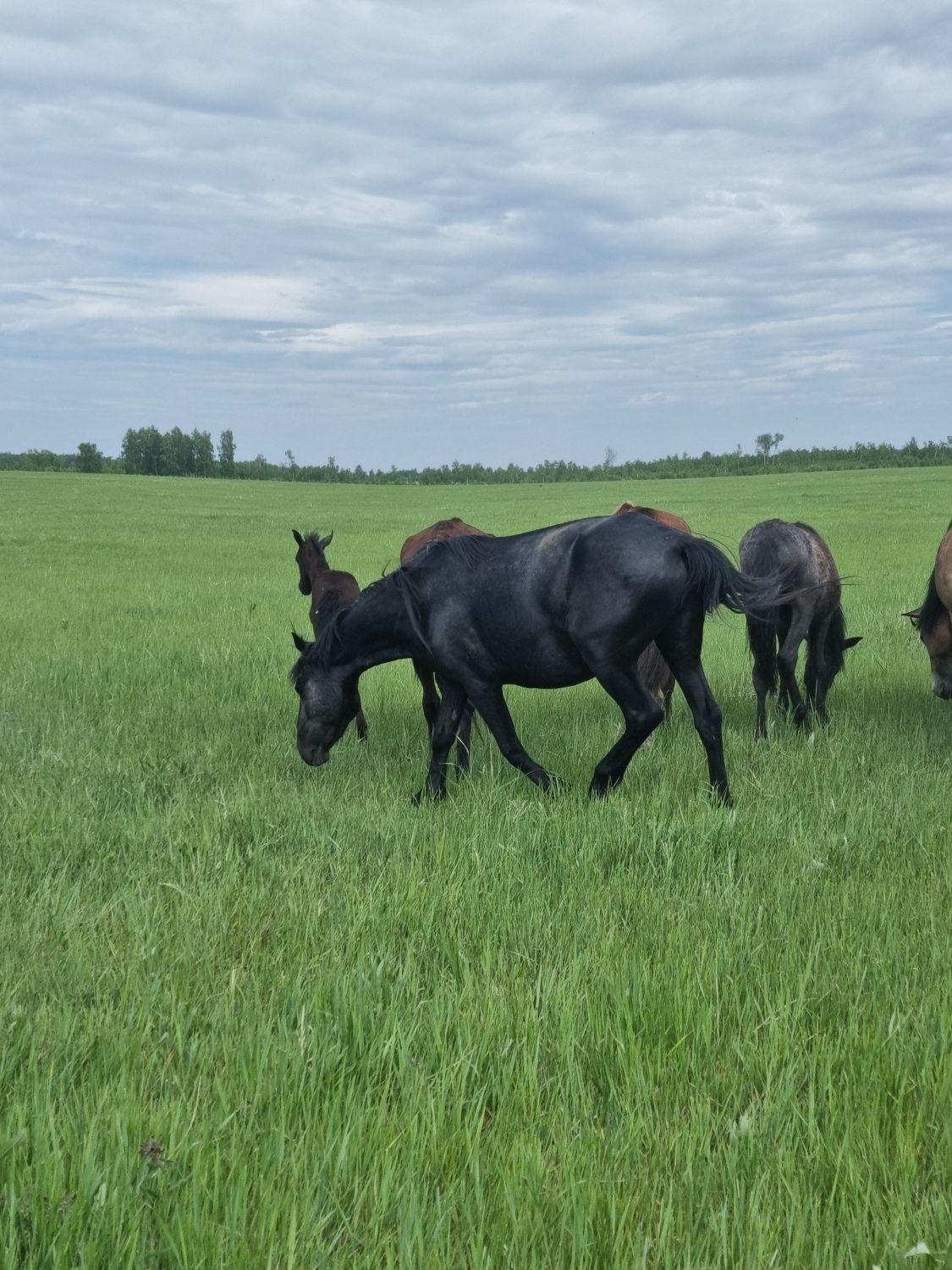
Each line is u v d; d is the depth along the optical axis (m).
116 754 7.27
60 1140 2.63
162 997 3.47
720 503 53.06
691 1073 3.04
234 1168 2.47
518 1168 2.51
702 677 6.19
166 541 32.28
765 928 4.05
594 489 85.38
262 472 163.50
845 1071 2.97
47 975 3.64
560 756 7.36
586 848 4.97
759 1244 2.23
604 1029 3.20
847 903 4.25
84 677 10.16
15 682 10.02
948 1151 2.60
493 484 109.25
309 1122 2.72
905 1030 3.16
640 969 3.57
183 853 5.10
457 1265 2.23
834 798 5.85
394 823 5.53
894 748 7.28
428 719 7.60
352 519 45.81
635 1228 2.35
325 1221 2.29
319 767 7.19
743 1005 3.42
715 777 6.16
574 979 3.52
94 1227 2.26
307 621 14.96
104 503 57.62
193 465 159.75
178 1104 2.71
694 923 4.10
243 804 5.77
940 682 8.22
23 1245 2.25
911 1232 2.30
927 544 27.42
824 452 137.62
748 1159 2.57
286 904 4.34
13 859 4.94
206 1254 2.20
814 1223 2.33
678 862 4.84
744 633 14.96
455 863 4.84
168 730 8.18
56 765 6.84
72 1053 3.10
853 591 17.62
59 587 19.33
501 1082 2.95
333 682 6.88
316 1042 3.13
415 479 151.75
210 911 4.26
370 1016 3.26
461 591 6.26
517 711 9.22
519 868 4.77
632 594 5.75
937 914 4.20
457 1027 3.22
